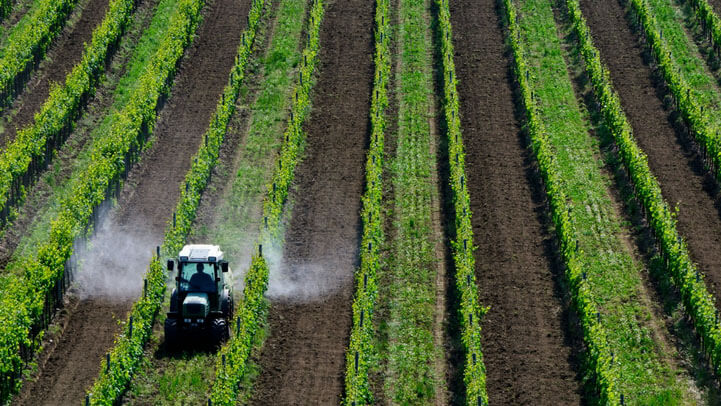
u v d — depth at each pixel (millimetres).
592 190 155625
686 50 198750
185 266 114062
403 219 148375
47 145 157500
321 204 152500
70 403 106188
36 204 147875
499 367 115125
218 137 164750
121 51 195750
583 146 168750
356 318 118250
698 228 143500
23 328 109875
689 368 115312
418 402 109812
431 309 127125
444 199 154000
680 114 175250
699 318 116375
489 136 172250
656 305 127000
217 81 188625
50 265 120688
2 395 105000
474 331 115875
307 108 180125
